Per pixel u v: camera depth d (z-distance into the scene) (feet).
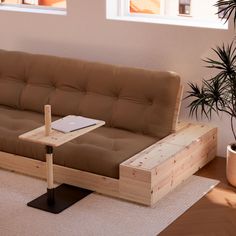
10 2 24.06
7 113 20.71
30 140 16.05
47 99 20.59
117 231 15.61
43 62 20.86
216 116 19.95
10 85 21.35
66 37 22.06
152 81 18.97
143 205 16.89
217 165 19.69
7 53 21.65
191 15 20.71
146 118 18.92
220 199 17.39
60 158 17.87
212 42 19.36
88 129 16.76
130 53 20.97
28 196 17.40
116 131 19.16
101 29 21.29
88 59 21.85
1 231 15.57
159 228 15.80
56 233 15.49
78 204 16.97
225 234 15.61
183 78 20.20
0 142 18.94
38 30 22.56
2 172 18.98
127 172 16.79
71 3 21.57
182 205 16.99
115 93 19.60
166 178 17.29
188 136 18.99
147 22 20.34
